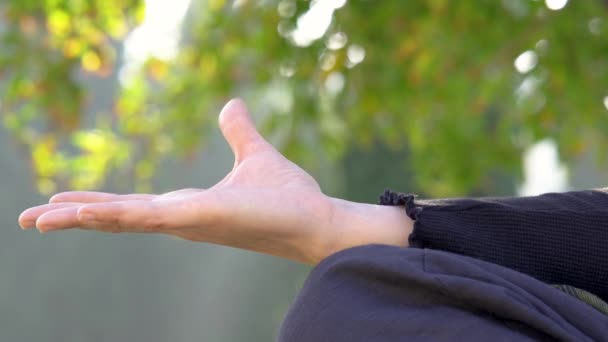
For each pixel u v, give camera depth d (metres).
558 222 1.29
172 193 1.30
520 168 7.12
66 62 6.55
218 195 1.24
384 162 15.58
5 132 21.59
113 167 8.11
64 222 1.14
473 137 7.04
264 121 6.98
